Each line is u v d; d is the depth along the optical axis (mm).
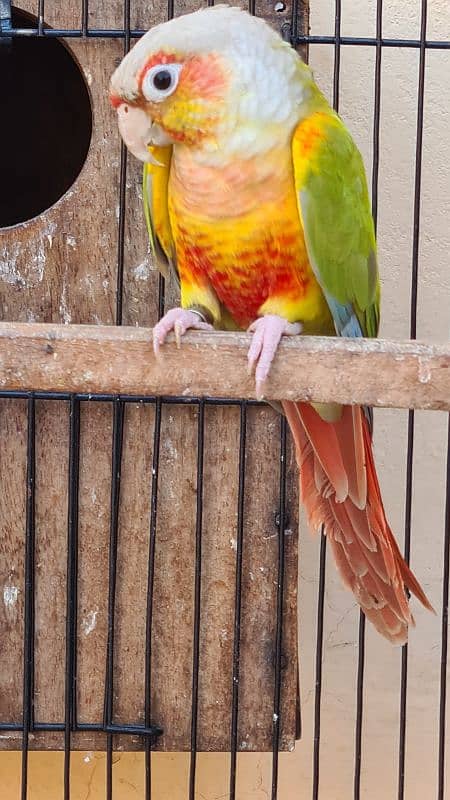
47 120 2162
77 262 1735
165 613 1774
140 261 1735
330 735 2252
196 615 1745
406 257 2197
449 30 2178
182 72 1420
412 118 2186
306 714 2256
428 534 2223
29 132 2174
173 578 1771
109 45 1703
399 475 2217
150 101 1428
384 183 2193
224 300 1596
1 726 1778
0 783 2223
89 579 1766
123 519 1760
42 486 1755
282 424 1739
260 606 1773
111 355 1301
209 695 1784
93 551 1762
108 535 1761
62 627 1778
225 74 1434
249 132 1447
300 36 1724
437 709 2240
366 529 1540
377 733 2250
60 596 1773
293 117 1480
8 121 2172
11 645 1777
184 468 1754
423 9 1760
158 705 1786
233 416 1744
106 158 1718
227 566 1764
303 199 1452
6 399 1741
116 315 1736
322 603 1853
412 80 2178
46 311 1739
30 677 1768
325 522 1559
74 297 1738
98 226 1729
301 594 2240
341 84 2176
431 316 2207
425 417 2213
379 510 1535
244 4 1706
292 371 1301
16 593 1771
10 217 2209
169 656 1779
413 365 1281
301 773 2248
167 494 1758
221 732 1789
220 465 1751
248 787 2244
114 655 1779
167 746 1790
